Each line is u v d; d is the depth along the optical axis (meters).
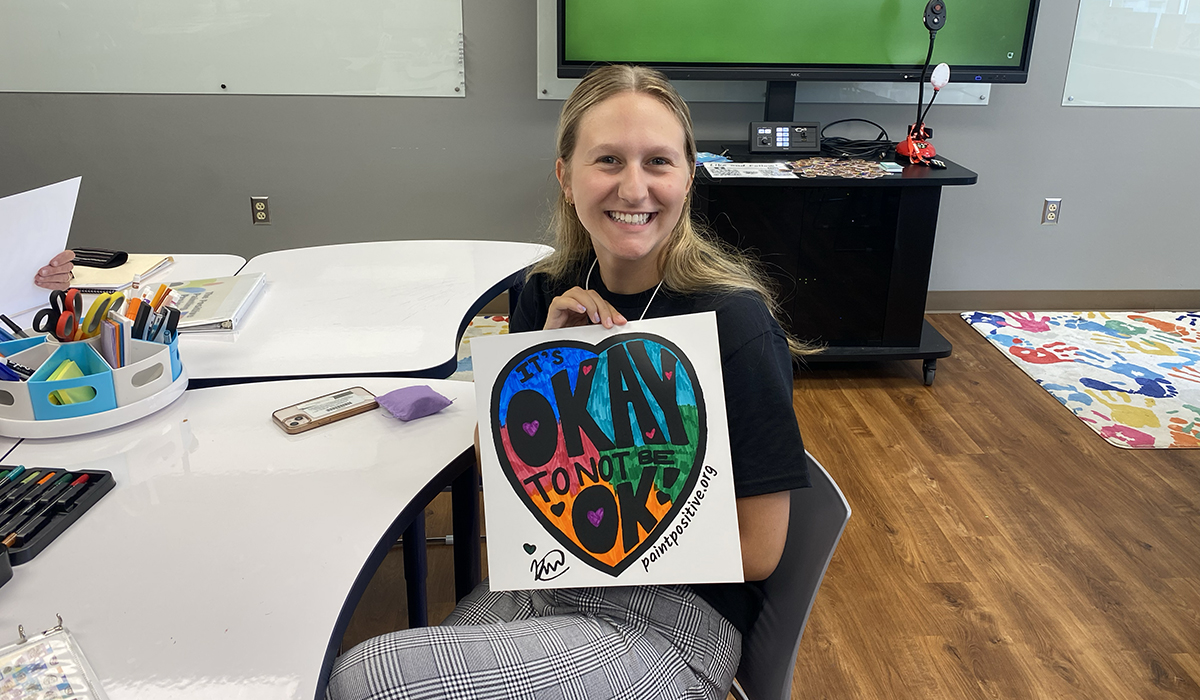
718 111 3.32
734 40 3.07
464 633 0.93
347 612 0.87
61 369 1.18
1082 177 3.51
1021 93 3.36
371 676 0.86
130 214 3.34
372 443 1.17
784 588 1.05
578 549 0.97
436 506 2.25
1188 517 2.21
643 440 0.99
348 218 3.41
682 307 1.07
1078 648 1.75
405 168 3.35
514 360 1.04
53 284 1.62
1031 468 2.45
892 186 2.81
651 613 0.97
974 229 3.58
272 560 0.92
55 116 3.17
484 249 2.06
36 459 1.10
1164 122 3.44
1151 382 3.00
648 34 3.06
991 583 1.96
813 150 3.08
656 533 0.96
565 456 1.00
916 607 1.88
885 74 3.08
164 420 1.22
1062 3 3.23
